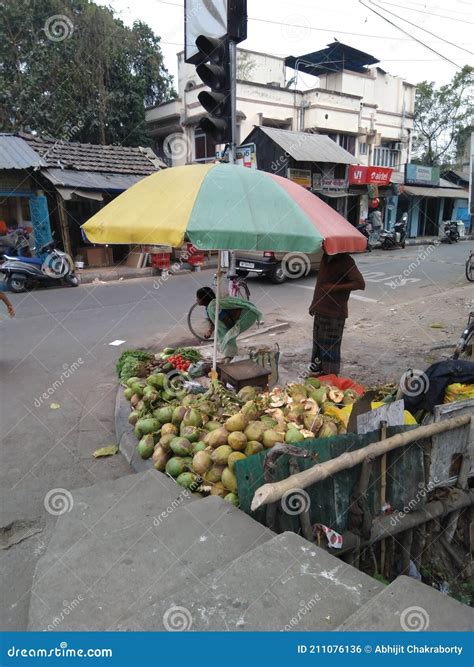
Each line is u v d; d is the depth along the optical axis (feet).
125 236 11.67
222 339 17.67
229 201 11.34
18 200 47.57
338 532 9.88
